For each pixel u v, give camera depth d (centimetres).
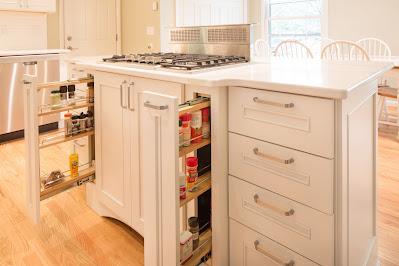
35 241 177
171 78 136
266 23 571
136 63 172
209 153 161
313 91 103
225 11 499
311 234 113
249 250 135
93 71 187
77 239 180
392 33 457
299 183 114
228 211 140
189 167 138
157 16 434
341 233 109
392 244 171
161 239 122
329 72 136
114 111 176
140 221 170
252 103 122
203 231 156
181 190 135
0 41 366
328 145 104
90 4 457
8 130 345
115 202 186
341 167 106
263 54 474
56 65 364
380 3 461
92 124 200
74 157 193
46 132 378
